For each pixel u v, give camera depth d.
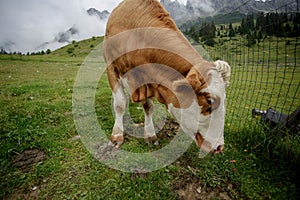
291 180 2.61
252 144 3.31
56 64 20.50
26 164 2.98
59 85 7.88
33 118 4.32
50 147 3.34
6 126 3.91
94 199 2.38
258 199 2.39
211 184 2.60
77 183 2.63
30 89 6.81
